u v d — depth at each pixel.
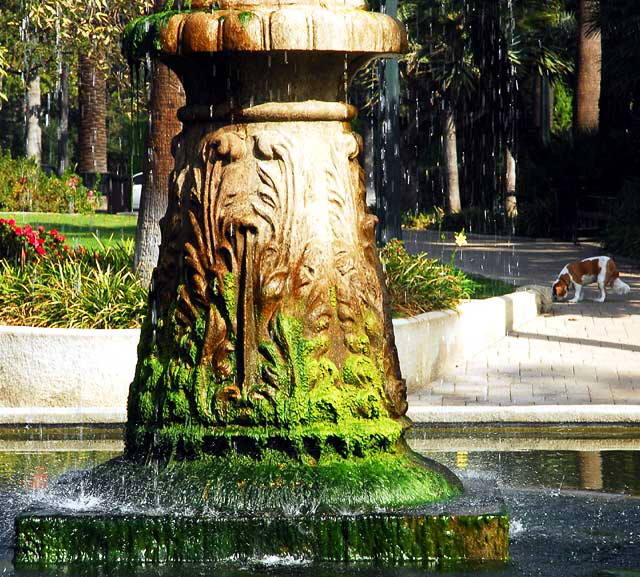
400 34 7.34
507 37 55.50
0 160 51.66
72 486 7.21
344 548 6.45
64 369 13.48
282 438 6.84
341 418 6.93
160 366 7.15
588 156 45.06
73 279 15.59
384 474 6.93
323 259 6.98
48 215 44.41
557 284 24.55
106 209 67.31
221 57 7.00
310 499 6.68
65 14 24.33
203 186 7.07
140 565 6.34
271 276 6.90
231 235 6.95
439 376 16.09
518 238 46.25
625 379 15.61
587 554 6.54
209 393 6.93
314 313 6.94
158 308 7.25
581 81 49.28
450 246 39.97
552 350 18.42
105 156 67.88
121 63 32.72
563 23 58.72
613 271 24.59
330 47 6.91
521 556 6.51
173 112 16.59
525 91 65.50
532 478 9.34
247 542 6.44
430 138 65.00
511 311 20.56
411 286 17.27
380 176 23.84
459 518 6.50
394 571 6.18
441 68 55.16
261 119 7.05
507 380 15.69
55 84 68.62
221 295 6.94
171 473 6.91
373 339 7.13
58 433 12.52
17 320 14.81
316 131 7.13
